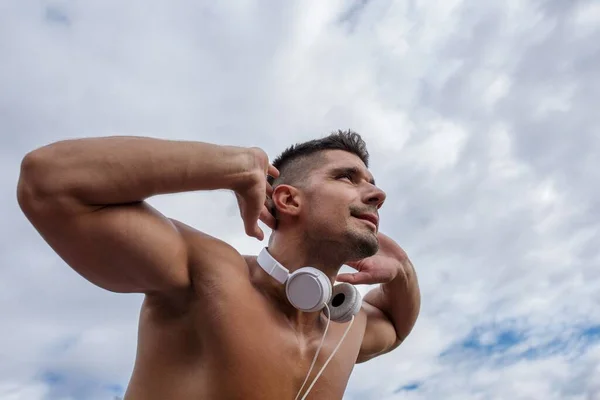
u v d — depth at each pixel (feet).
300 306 2.46
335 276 2.97
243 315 2.40
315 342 2.72
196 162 2.15
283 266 2.74
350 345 2.97
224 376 2.30
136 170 2.01
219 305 2.36
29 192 1.91
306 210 2.87
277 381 2.43
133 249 2.08
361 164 3.11
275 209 2.95
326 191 2.87
